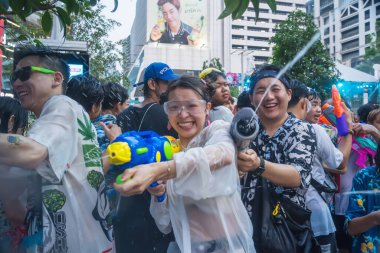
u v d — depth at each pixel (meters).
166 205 1.48
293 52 9.09
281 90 2.01
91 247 1.61
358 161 3.15
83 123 1.65
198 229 1.36
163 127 2.51
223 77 3.39
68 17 1.79
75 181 1.57
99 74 9.61
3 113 2.00
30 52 1.66
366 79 9.09
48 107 1.56
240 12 1.35
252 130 1.26
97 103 2.56
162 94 2.60
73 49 4.26
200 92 1.59
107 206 1.71
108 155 1.08
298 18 9.27
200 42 66.81
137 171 1.04
